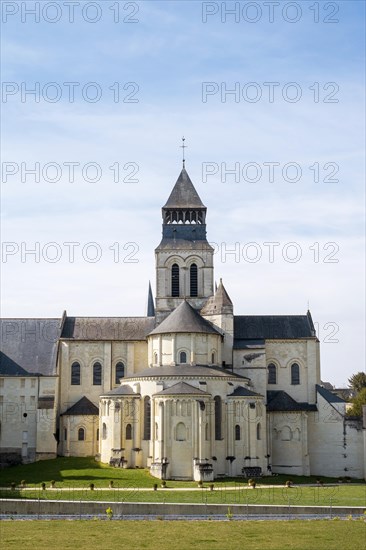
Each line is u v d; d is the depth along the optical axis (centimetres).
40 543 6153
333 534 6681
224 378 12481
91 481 11162
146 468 12319
